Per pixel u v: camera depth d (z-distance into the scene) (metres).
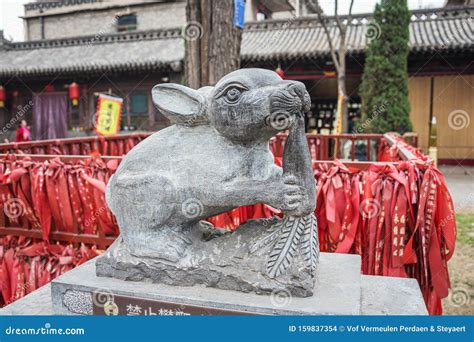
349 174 2.84
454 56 11.34
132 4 18.44
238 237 1.93
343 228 2.84
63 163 3.35
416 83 12.20
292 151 1.77
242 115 1.72
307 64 12.27
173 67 12.76
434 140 9.09
